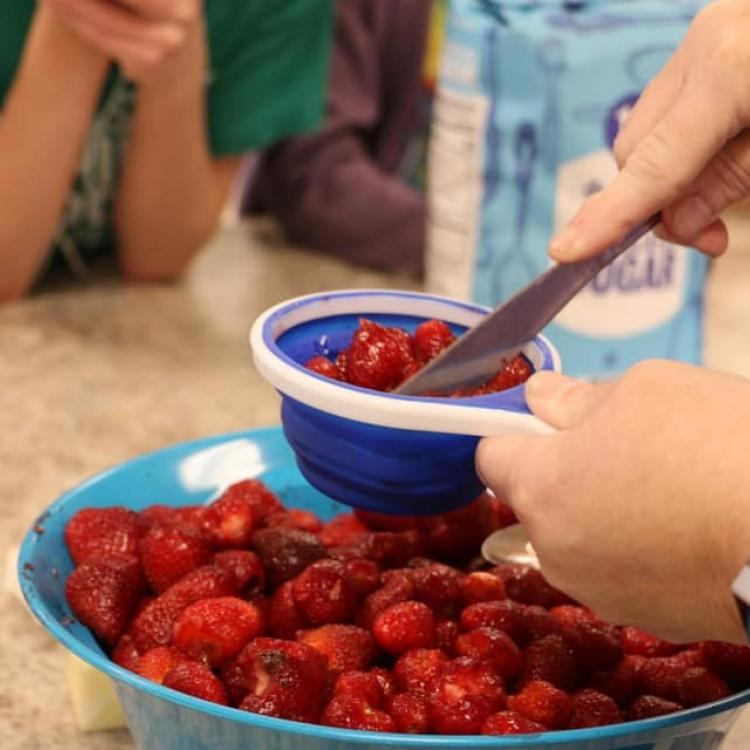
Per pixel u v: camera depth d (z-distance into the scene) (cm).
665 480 53
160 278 166
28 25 161
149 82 154
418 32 204
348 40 198
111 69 162
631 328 126
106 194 167
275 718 57
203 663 68
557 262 66
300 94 176
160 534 76
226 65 174
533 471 57
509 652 68
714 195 74
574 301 124
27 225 151
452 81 121
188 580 73
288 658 65
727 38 67
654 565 54
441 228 125
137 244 162
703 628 56
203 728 60
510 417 59
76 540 78
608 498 54
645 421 54
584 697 66
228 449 90
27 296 157
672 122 66
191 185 162
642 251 124
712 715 60
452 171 122
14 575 89
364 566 74
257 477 90
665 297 127
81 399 125
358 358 68
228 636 68
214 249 182
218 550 79
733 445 52
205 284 165
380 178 181
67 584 74
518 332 65
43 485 107
